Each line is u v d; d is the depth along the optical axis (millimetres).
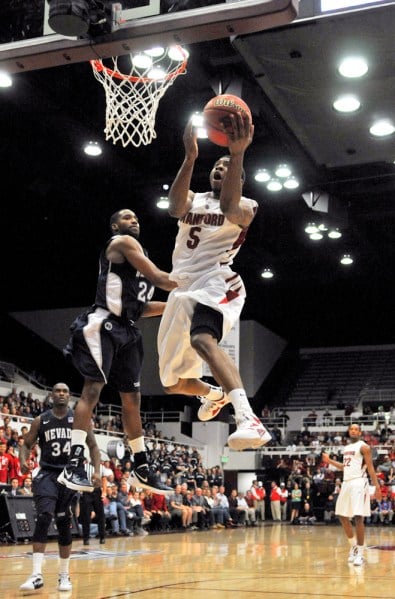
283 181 15461
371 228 19812
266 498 25016
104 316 3951
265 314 29484
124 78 7164
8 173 15742
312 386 31516
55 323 27109
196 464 22312
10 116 13875
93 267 22406
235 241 3129
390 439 24422
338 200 16094
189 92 13219
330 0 6777
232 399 2670
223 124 2773
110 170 16062
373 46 8367
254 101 11641
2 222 18828
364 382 31125
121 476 16312
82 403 3854
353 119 10570
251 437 2504
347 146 11695
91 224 18734
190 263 3098
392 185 15180
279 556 9469
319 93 9750
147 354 27453
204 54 11227
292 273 23719
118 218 4320
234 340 11609
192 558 9062
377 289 26125
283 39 8289
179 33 4035
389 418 26438
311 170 13281
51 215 18328
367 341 33094
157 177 16297
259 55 8797
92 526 13875
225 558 9078
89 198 17172
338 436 25531
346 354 33375
